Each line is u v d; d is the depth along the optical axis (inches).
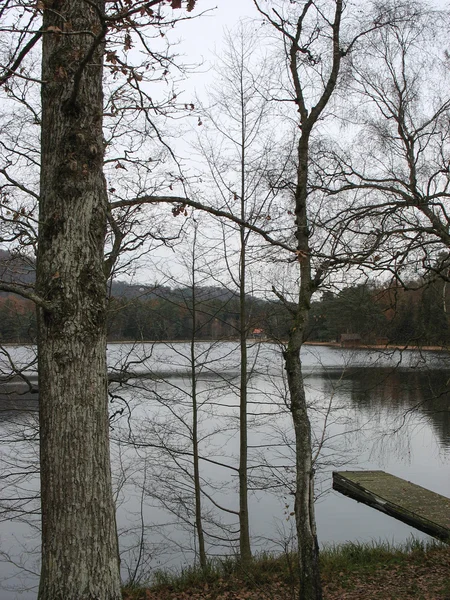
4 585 349.7
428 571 323.6
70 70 158.1
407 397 771.4
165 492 428.1
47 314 150.3
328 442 578.9
